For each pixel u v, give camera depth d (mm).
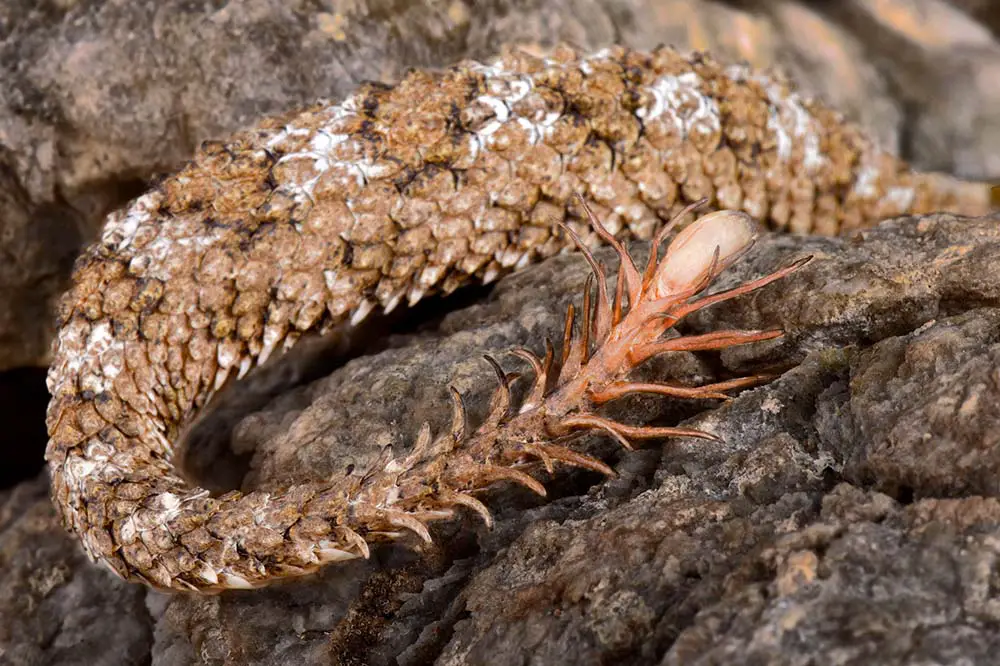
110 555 490
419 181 513
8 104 545
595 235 532
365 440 495
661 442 484
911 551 432
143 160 549
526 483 464
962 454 443
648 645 438
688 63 539
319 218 509
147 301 506
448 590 478
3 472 604
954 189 593
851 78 665
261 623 490
